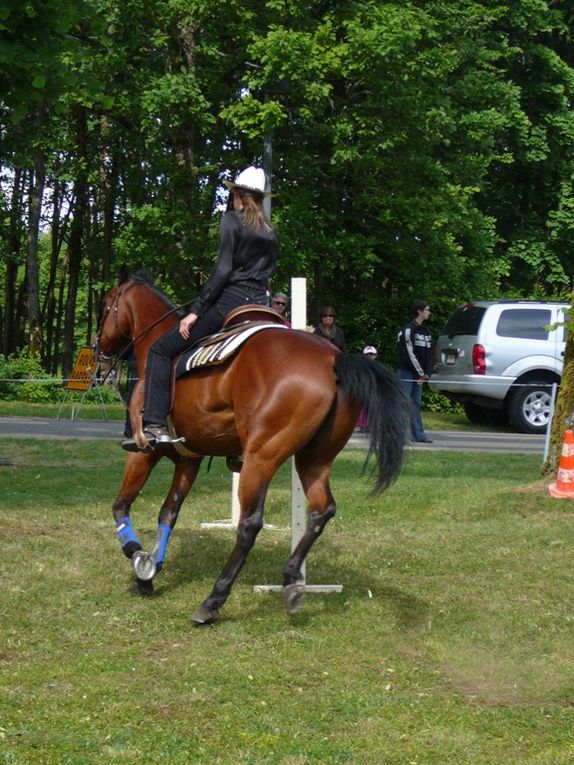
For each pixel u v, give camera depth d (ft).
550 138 103.86
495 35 93.15
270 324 22.43
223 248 22.99
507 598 24.75
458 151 89.56
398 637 21.75
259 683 18.94
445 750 16.26
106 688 18.44
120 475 40.42
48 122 91.40
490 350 66.59
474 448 55.26
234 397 21.88
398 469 20.90
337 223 81.25
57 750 15.94
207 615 22.03
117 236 83.97
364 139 75.15
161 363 23.39
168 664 19.85
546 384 63.62
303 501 26.03
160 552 24.36
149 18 72.18
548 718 17.78
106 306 26.94
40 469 41.70
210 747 16.17
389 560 28.19
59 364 140.15
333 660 20.30
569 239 105.09
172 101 68.39
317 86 66.18
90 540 29.53
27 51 36.37
